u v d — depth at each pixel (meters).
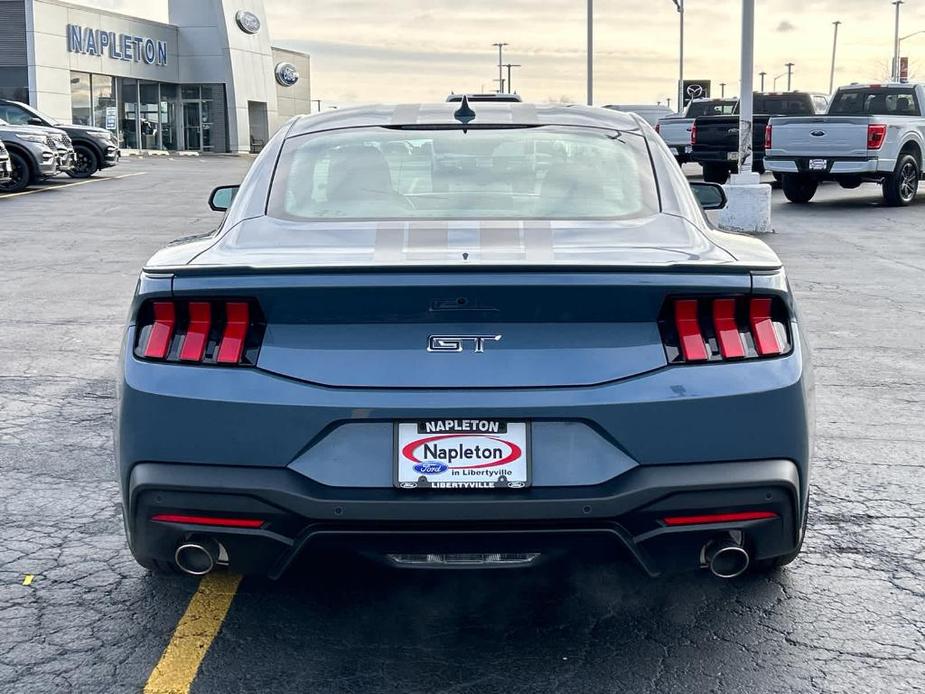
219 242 3.52
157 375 3.07
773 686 3.14
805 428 3.13
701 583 3.85
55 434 5.71
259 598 3.71
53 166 23.95
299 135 4.21
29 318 8.97
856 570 4.00
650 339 3.06
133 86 47.91
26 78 41.25
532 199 3.74
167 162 38.69
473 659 3.29
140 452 3.07
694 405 3.02
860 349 7.98
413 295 2.98
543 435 3.01
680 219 3.70
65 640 3.41
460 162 3.96
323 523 2.99
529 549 3.03
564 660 3.29
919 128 19.89
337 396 2.98
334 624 3.52
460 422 2.99
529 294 2.98
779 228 16.31
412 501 2.95
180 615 3.59
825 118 19.05
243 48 52.16
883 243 14.52
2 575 3.92
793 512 3.15
